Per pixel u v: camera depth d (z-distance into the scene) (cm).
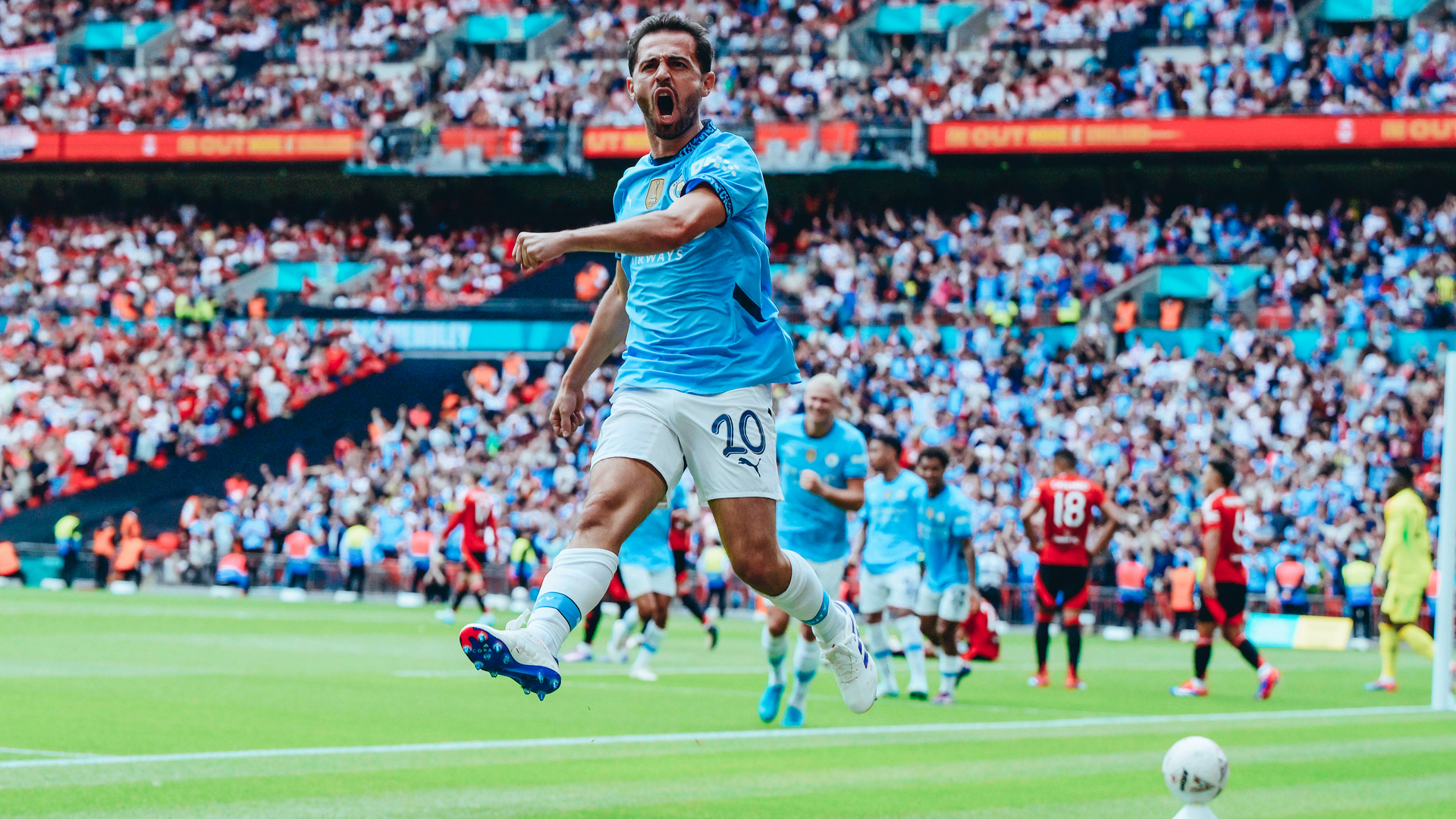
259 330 3491
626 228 413
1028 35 3628
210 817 516
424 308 3444
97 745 729
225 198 4025
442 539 2634
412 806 554
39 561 2923
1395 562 1403
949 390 2948
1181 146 3200
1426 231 3170
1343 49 3347
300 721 874
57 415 3312
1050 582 1345
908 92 3547
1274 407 2836
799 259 3459
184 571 2878
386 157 3553
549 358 3347
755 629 2212
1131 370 2973
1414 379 2827
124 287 3706
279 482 2998
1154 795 643
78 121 3853
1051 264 3212
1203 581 1288
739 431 456
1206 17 3553
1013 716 1048
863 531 1258
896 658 1706
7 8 4128
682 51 458
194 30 4056
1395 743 896
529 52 3928
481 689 1120
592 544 433
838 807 587
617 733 862
